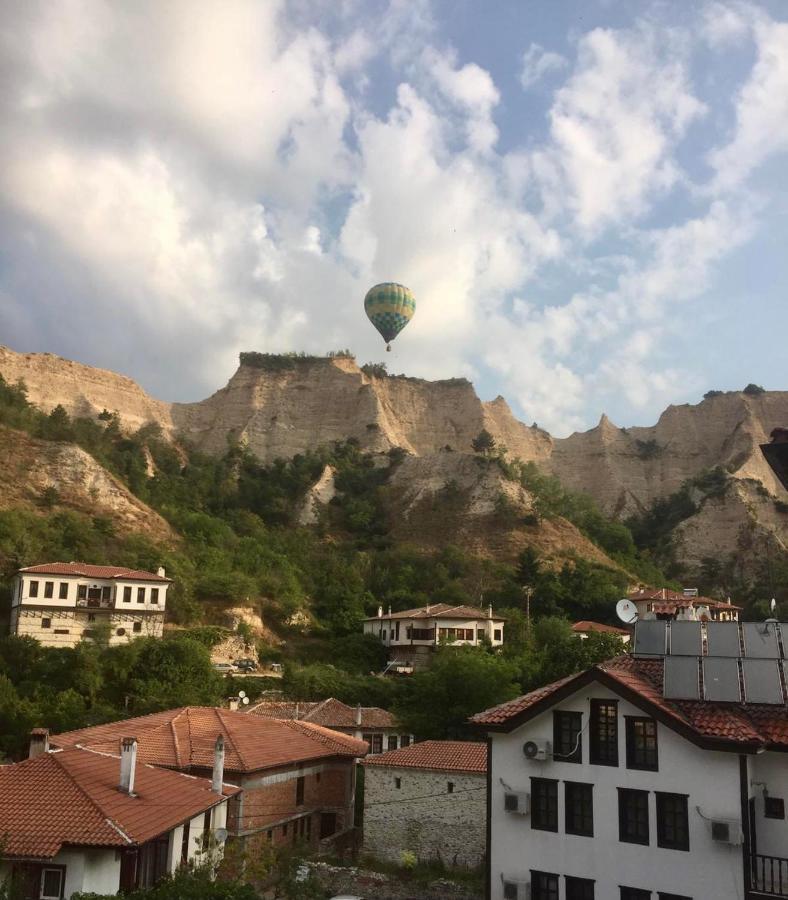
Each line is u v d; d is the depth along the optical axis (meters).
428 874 41.59
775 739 29.72
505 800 33.16
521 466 192.25
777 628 32.62
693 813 29.92
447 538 156.62
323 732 55.38
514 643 103.25
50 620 91.50
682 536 178.50
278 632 112.88
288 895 38.22
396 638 106.12
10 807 28.88
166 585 98.31
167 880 27.25
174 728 47.66
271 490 172.75
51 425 151.12
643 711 31.47
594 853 31.41
